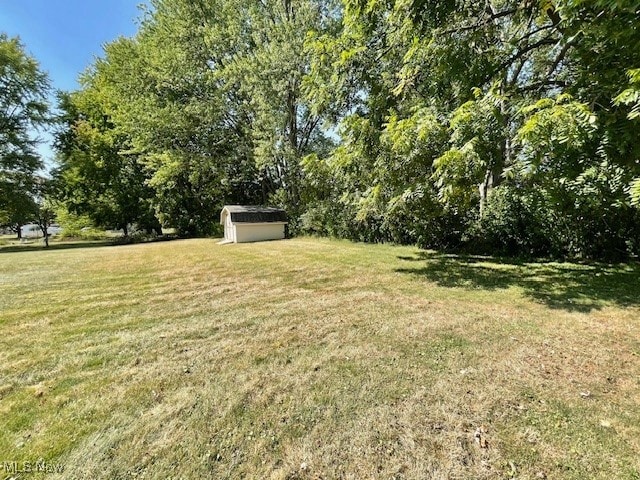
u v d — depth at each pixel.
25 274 7.12
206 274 6.82
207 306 4.54
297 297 4.91
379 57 6.20
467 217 8.89
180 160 17.70
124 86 18.27
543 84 5.64
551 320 3.70
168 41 17.11
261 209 16.11
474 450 1.79
